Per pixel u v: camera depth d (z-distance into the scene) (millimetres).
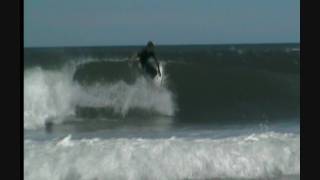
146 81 69875
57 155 35062
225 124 58094
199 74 74375
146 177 34406
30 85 63531
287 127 54781
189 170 35188
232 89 76062
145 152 35750
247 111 67938
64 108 64062
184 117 65062
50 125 58938
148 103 68875
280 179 35000
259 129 53562
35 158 34656
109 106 67000
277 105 71438
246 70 78062
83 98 66250
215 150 36562
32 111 61625
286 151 37031
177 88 73250
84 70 68000
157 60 71562
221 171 35531
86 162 34688
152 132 52156
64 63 67188
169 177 34594
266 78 76812
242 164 35969
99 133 52188
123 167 34562
